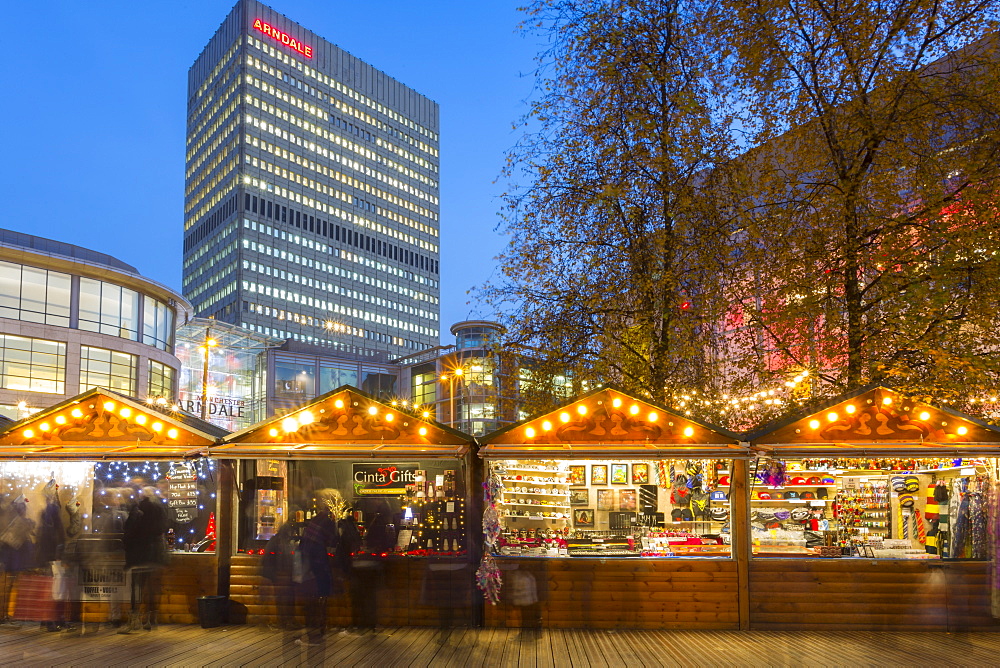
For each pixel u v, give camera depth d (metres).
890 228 14.16
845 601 10.84
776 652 9.49
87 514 13.46
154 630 10.97
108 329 47.31
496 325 16.44
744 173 15.80
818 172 16.45
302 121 143.25
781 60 15.45
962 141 14.12
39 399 42.97
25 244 43.81
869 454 10.60
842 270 14.52
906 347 13.80
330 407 11.71
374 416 11.66
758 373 15.66
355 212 150.88
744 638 10.33
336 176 148.12
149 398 48.62
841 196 14.26
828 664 8.89
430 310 164.62
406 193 162.88
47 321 44.09
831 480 11.72
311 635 9.02
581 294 15.74
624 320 15.84
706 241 15.38
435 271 167.38
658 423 11.45
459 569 11.27
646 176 15.35
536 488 11.84
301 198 141.12
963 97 13.95
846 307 14.61
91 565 11.28
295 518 10.68
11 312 42.56
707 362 15.92
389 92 161.88
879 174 14.34
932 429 11.20
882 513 11.60
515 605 11.10
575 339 15.87
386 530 11.52
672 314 15.28
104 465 13.61
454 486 11.94
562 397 16.30
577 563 11.16
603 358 15.90
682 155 15.09
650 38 15.91
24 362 42.69
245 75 135.50
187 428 11.63
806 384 15.43
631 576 11.08
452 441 11.55
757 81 15.69
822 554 11.23
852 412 11.35
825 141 15.64
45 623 10.98
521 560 11.24
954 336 13.30
